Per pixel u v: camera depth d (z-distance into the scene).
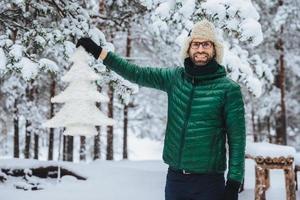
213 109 2.91
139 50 17.44
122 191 7.18
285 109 18.36
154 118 21.70
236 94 2.94
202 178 2.95
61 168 8.47
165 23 7.11
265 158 5.66
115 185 7.54
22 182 7.82
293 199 5.60
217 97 2.92
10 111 16.05
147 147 34.41
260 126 20.69
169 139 3.05
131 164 10.14
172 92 3.10
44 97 17.41
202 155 2.92
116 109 20.28
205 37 2.98
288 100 18.92
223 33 7.27
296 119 19.44
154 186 7.47
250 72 7.48
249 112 19.33
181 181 3.00
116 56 3.31
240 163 2.91
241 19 6.61
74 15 7.57
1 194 6.95
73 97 3.08
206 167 2.92
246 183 7.68
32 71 6.19
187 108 2.96
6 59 6.19
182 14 6.94
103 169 8.50
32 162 8.61
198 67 2.96
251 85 7.43
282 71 17.53
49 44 6.90
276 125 18.59
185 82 3.03
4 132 17.62
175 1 7.00
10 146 21.02
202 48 2.98
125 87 7.48
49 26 7.44
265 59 16.97
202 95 2.94
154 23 7.20
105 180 7.86
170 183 3.06
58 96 3.13
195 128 2.93
